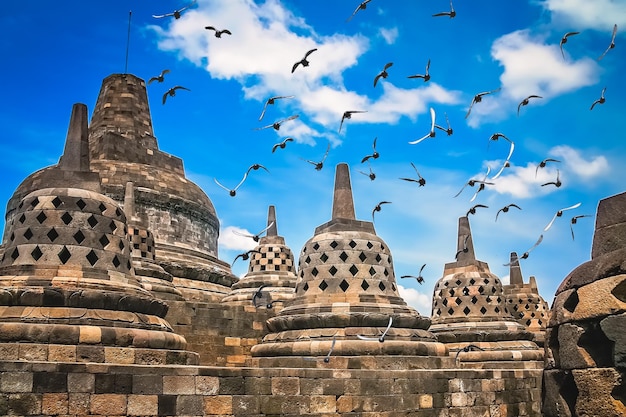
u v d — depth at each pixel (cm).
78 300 1750
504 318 3441
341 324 2247
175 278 3809
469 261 3591
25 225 1883
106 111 4575
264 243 4197
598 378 1160
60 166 2020
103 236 1931
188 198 4309
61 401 1502
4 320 1664
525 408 2314
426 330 2411
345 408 1878
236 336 2742
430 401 2044
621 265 1163
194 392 1647
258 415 1728
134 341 1755
